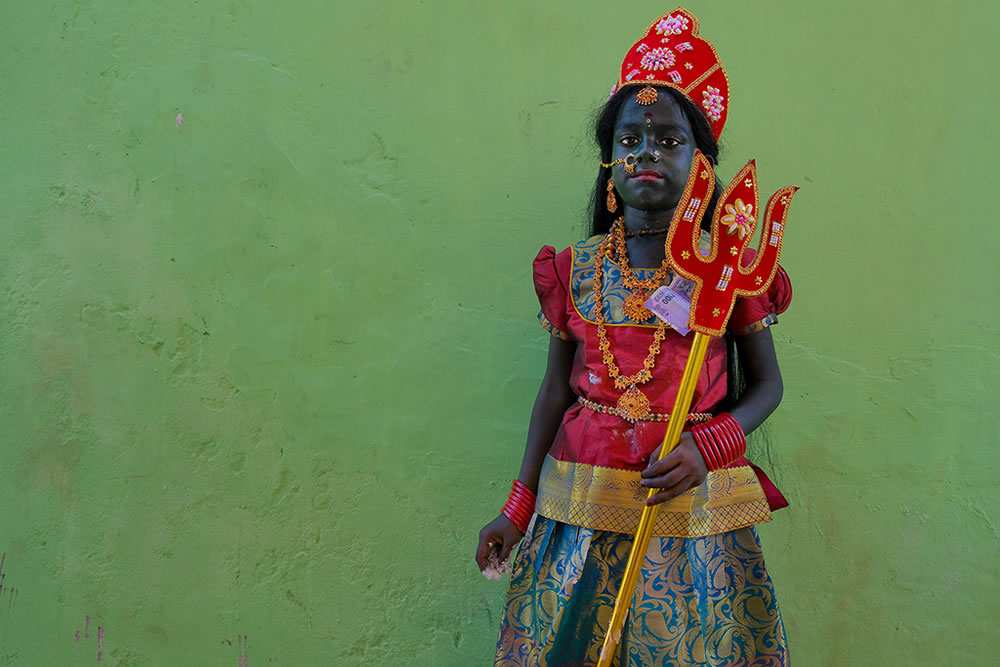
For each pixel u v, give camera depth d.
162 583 2.50
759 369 2.10
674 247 1.90
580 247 2.16
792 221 2.47
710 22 2.49
